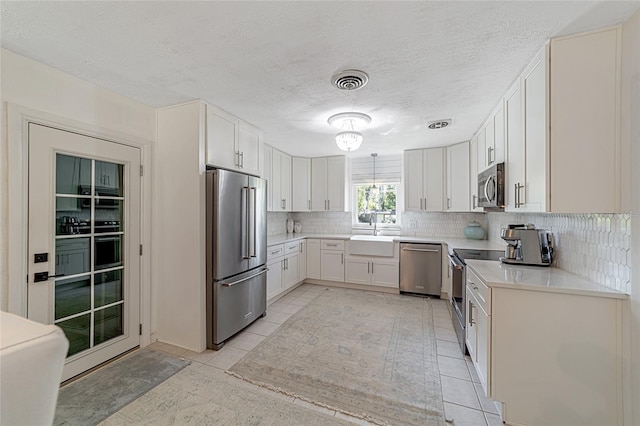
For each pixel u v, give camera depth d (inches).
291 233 198.5
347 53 64.4
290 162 185.0
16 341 19.9
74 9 49.4
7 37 58.5
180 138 97.7
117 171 90.7
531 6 48.7
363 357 91.8
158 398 71.1
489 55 64.9
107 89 85.1
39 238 70.6
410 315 128.9
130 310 94.3
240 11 50.0
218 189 97.3
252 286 116.1
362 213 198.2
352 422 63.6
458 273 103.0
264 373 82.4
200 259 96.2
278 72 73.7
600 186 55.0
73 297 79.0
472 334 82.3
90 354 82.8
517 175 75.5
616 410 54.9
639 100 49.4
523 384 61.3
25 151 67.7
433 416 65.4
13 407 19.2
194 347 96.0
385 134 133.5
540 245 81.7
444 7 48.9
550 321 59.2
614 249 56.7
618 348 54.7
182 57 66.4
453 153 153.5
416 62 68.3
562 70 57.3
